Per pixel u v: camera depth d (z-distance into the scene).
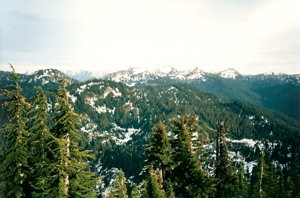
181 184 31.92
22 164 21.36
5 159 21.09
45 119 20.84
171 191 30.95
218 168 40.28
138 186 36.38
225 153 40.34
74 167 20.67
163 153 30.45
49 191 20.08
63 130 20.72
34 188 21.61
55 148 20.56
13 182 21.34
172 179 32.53
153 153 30.92
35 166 21.80
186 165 31.89
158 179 31.53
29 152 21.73
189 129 33.28
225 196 41.44
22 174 21.34
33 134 20.61
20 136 21.06
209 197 36.19
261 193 56.81
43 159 20.58
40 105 20.78
